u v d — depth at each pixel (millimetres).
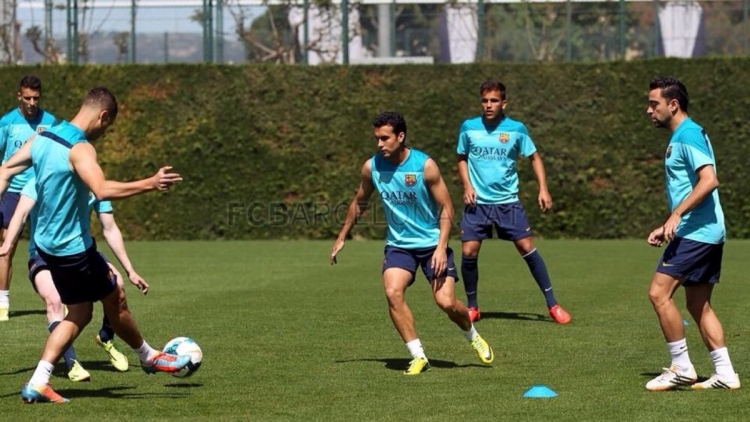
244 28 47750
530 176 43656
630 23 47031
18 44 48531
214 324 20703
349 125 43969
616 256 35812
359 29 48656
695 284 14352
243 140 44125
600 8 46375
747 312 22016
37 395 13438
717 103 42781
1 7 48375
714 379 14297
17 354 17391
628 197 43312
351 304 23703
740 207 42812
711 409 12977
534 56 46844
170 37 48375
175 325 20594
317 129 44062
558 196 43531
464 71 43562
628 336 19062
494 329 20031
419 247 15836
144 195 44375
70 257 13180
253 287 27203
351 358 16922
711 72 42781
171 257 36188
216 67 44219
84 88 44312
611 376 15250
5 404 13430
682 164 14086
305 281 28594
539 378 15133
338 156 44062
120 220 44375
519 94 43594
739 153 42719
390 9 48500
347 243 42375
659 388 14164
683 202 13688
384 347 18000
